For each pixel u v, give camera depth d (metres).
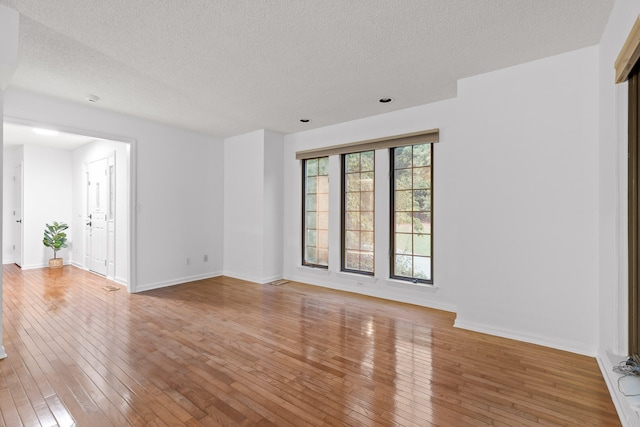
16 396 1.98
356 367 2.36
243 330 3.06
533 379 2.18
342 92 3.44
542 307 2.71
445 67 2.85
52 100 3.61
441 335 2.94
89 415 1.80
